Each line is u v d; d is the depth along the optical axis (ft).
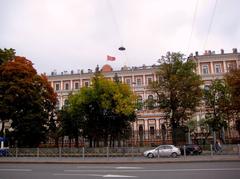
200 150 104.73
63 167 62.75
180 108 125.18
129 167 59.77
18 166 67.21
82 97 130.21
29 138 127.24
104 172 50.08
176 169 52.19
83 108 131.03
